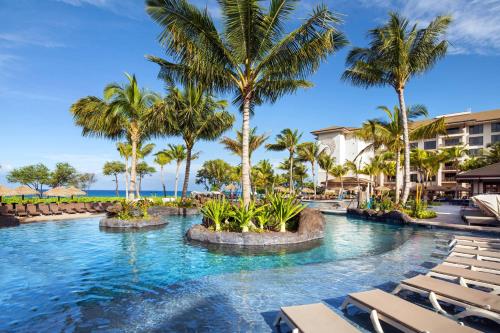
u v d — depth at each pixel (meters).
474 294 4.19
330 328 3.28
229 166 54.59
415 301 5.09
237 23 10.89
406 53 17.95
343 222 17.31
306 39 11.21
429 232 13.37
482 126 55.03
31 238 11.23
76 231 12.88
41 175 48.19
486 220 13.68
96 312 4.70
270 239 9.88
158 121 19.38
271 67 11.97
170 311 4.74
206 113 21.89
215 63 11.55
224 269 7.21
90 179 58.44
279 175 54.91
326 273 6.87
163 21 10.56
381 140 23.02
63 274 6.76
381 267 7.40
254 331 4.04
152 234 12.08
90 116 20.33
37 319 4.45
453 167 55.31
